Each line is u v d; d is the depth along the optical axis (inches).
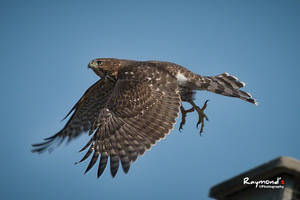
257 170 273.0
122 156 431.2
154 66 514.6
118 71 534.9
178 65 527.5
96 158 434.3
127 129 446.3
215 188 295.1
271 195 272.4
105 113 462.3
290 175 267.9
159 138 440.8
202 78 532.7
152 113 457.1
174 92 482.0
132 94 471.2
